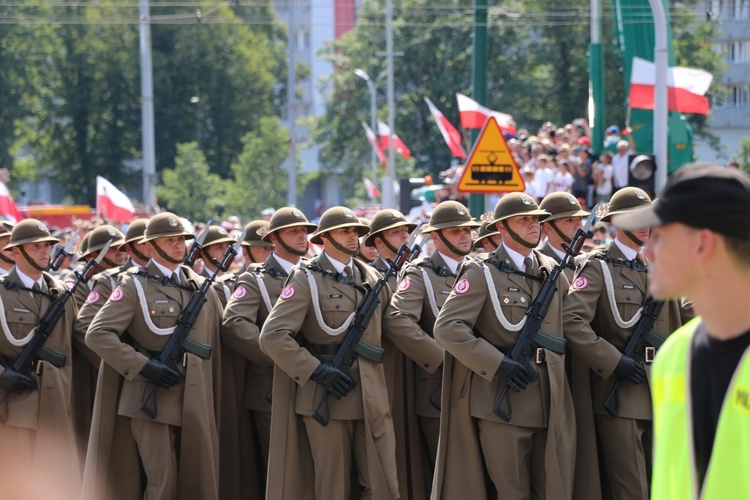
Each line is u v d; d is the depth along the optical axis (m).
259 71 171.00
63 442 28.28
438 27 142.38
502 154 35.50
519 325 22.86
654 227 9.84
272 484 24.73
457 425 23.22
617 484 23.45
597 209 24.86
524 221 23.27
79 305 30.58
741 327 9.53
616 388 23.19
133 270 26.72
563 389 22.89
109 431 26.28
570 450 22.81
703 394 9.62
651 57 57.59
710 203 9.48
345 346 24.61
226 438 28.41
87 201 164.00
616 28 60.28
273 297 28.02
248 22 174.12
